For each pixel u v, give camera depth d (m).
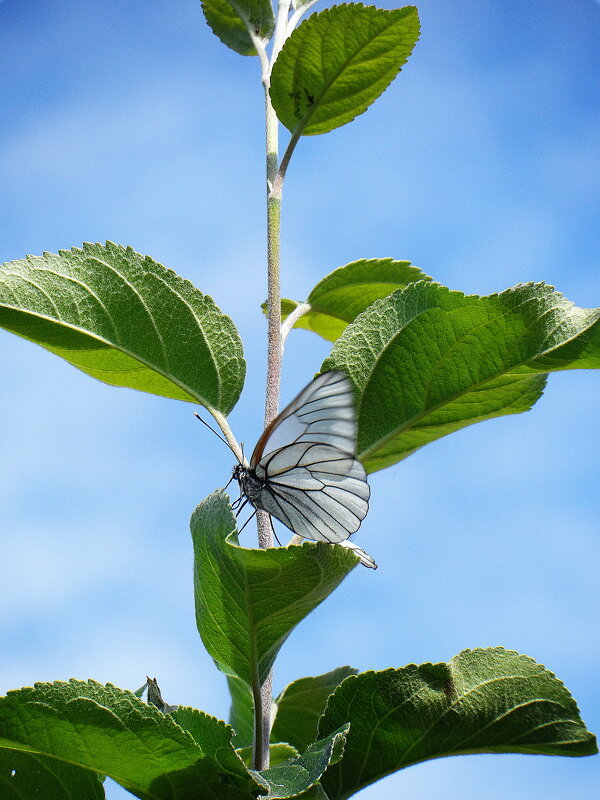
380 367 0.72
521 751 0.70
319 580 0.68
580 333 0.71
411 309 0.72
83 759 0.68
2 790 0.69
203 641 0.70
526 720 0.69
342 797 0.70
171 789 0.68
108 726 0.67
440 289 0.71
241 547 0.67
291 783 0.67
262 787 0.68
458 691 0.69
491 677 0.69
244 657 0.70
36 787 0.69
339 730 0.68
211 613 0.69
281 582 0.68
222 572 0.68
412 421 0.72
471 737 0.69
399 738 0.69
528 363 0.72
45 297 0.72
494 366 0.72
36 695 0.67
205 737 0.68
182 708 0.68
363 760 0.70
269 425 0.72
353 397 0.72
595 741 0.69
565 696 0.69
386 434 0.72
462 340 0.72
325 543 0.68
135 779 0.68
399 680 0.69
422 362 0.72
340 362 0.72
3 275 0.72
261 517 0.72
